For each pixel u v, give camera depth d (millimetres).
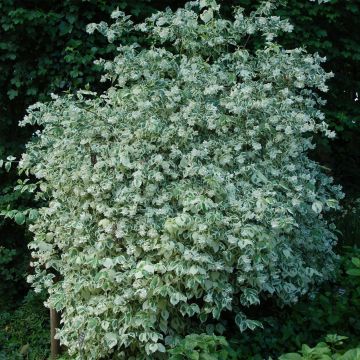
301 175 3867
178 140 3732
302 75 3988
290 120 3797
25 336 4637
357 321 3672
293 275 3699
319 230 4086
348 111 5836
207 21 4031
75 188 3805
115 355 3684
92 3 4969
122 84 3979
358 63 5953
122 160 3584
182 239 3479
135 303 3535
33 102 5199
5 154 5145
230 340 3566
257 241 3418
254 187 3752
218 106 3938
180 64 4211
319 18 5543
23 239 5285
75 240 3768
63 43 5004
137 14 4965
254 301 3434
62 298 3787
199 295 3418
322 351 2604
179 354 2703
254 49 5375
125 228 3566
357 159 6418
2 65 5000
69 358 4047
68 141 3820
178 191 3529
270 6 4230
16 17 4734
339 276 4184
